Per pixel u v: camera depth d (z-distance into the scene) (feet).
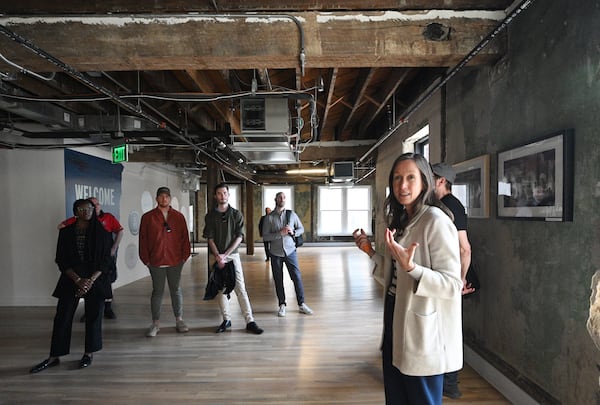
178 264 11.85
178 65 7.88
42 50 6.82
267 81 11.02
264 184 44.06
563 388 6.00
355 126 22.02
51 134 14.26
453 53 7.57
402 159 4.58
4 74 8.18
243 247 42.42
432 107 11.98
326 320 13.12
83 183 16.99
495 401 7.45
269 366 9.29
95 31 7.45
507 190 7.56
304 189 44.29
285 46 7.48
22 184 15.84
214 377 8.71
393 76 12.14
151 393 7.99
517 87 7.32
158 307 11.66
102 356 10.00
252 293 17.66
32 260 15.81
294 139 15.74
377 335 11.53
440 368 4.20
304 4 7.50
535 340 6.75
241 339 11.22
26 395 7.96
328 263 28.25
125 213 21.03
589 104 5.45
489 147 8.43
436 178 7.14
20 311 14.82
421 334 4.20
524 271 7.08
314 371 8.98
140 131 14.60
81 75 8.11
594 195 5.34
